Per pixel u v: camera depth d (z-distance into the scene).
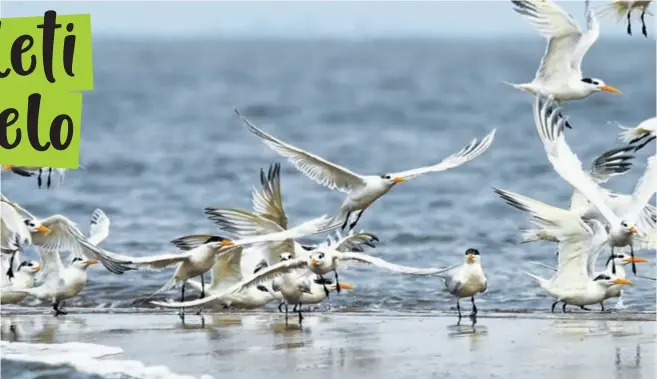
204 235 20.08
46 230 19.83
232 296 20.64
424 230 28.56
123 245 27.62
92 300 22.06
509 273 23.86
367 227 29.09
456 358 16.52
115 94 74.69
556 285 20.16
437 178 36.69
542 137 18.17
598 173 20.45
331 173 19.27
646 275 22.89
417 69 105.75
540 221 19.77
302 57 136.25
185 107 65.62
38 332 18.94
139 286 22.97
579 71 19.42
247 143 47.84
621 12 19.50
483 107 62.78
